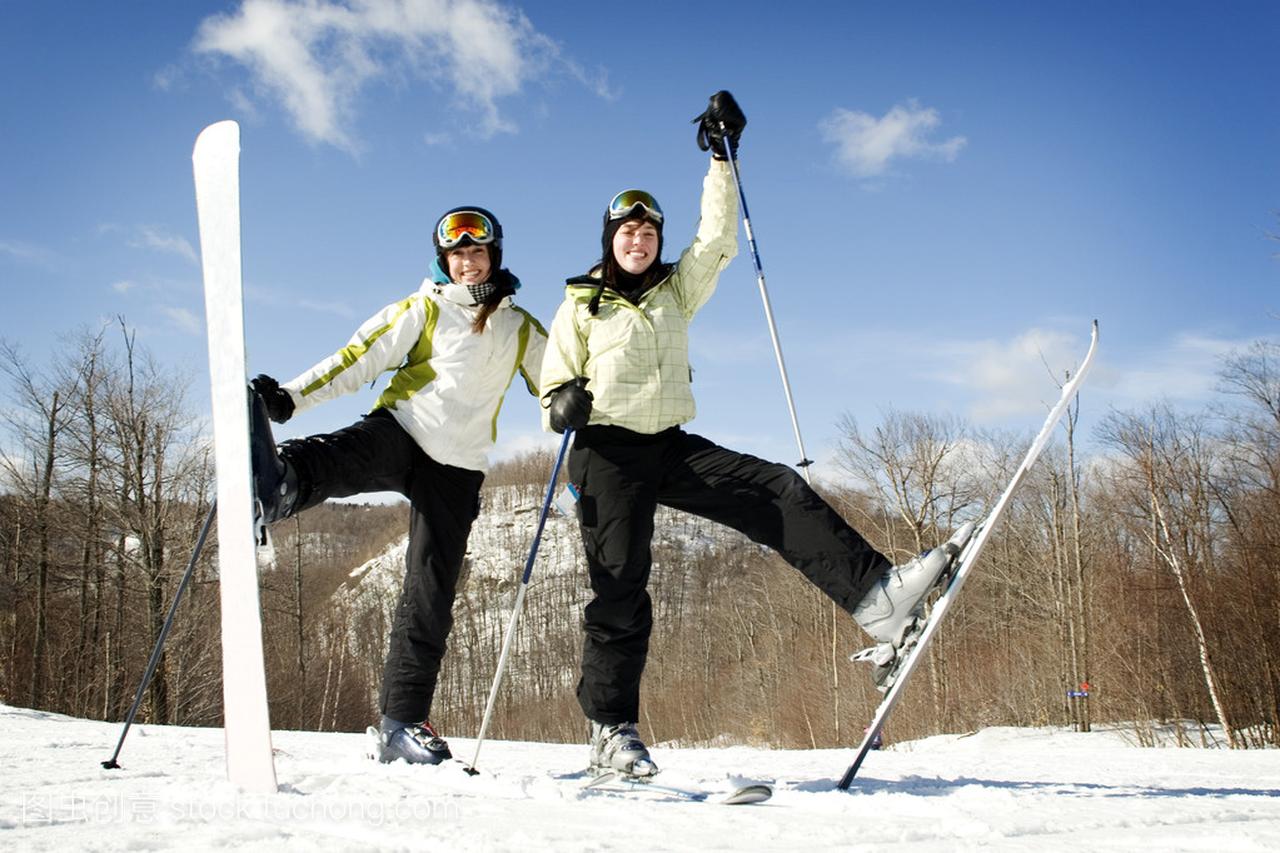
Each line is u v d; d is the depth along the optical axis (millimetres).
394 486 2664
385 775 2223
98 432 16125
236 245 2072
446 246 2689
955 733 16891
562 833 1382
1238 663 13125
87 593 17312
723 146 2535
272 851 1208
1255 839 1292
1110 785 2584
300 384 2488
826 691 19969
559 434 2355
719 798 1889
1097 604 16078
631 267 2449
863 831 1435
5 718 5410
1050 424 2012
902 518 22094
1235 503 14391
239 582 1906
